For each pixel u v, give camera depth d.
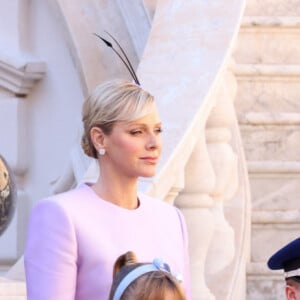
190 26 14.59
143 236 8.92
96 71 17.30
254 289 16.70
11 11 19.86
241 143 17.02
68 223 8.71
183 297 7.53
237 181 16.69
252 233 17.09
